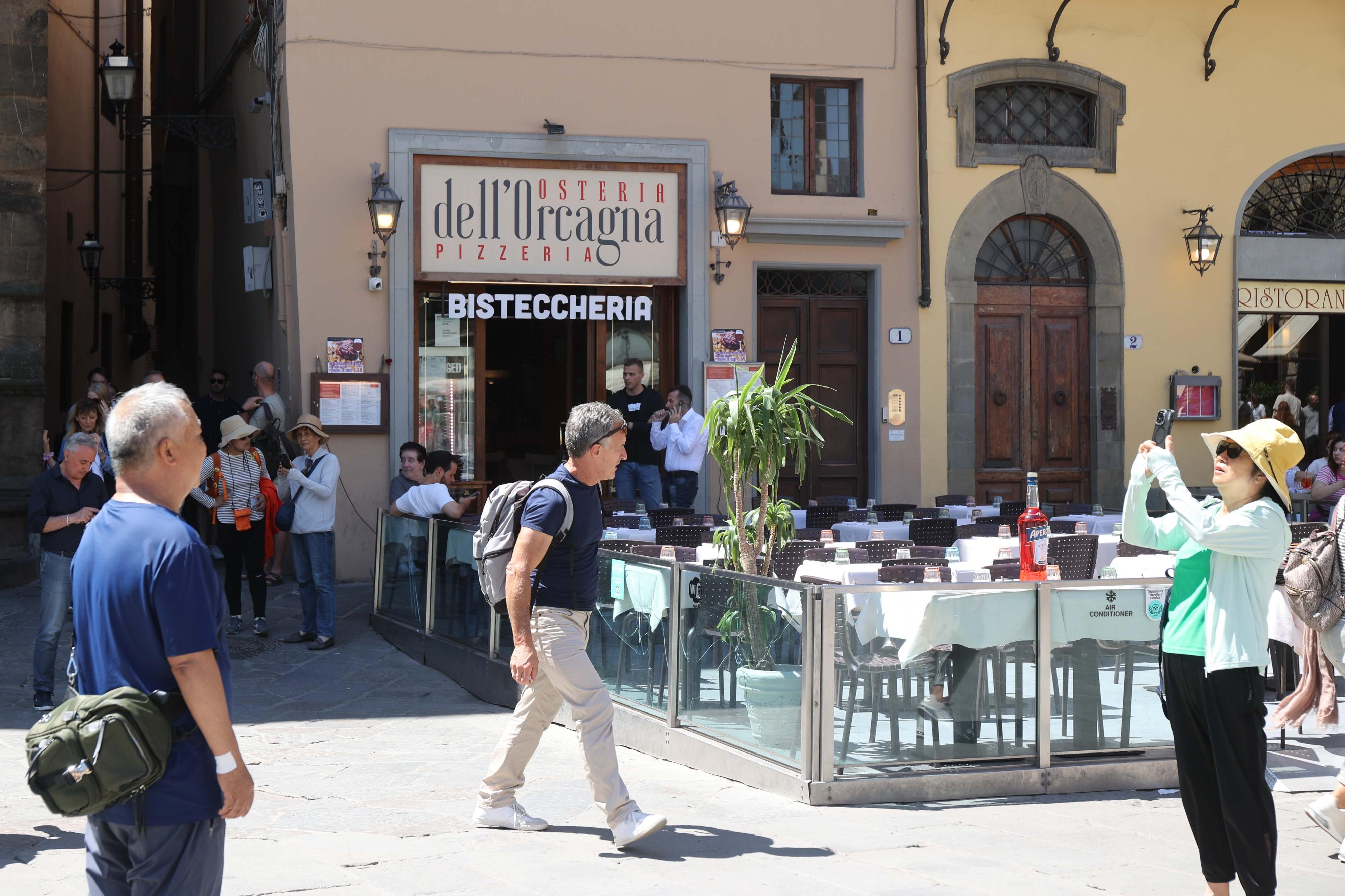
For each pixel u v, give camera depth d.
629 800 5.46
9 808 6.12
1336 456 13.77
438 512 10.49
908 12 14.65
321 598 10.62
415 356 13.66
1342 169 16.33
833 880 5.06
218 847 3.25
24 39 13.73
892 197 14.64
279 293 14.00
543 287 13.87
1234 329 15.62
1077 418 15.39
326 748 7.50
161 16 23.50
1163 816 6.04
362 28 13.23
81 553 3.24
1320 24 15.91
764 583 6.51
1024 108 15.20
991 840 5.63
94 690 3.20
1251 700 4.59
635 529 10.41
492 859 5.30
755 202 14.23
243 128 16.92
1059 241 15.36
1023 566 7.11
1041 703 6.46
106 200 22.92
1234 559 4.63
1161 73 15.41
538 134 13.63
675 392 13.34
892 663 6.29
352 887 4.90
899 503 14.65
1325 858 5.46
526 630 5.34
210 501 10.86
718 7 14.09
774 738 6.46
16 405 13.67
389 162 13.30
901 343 14.66
